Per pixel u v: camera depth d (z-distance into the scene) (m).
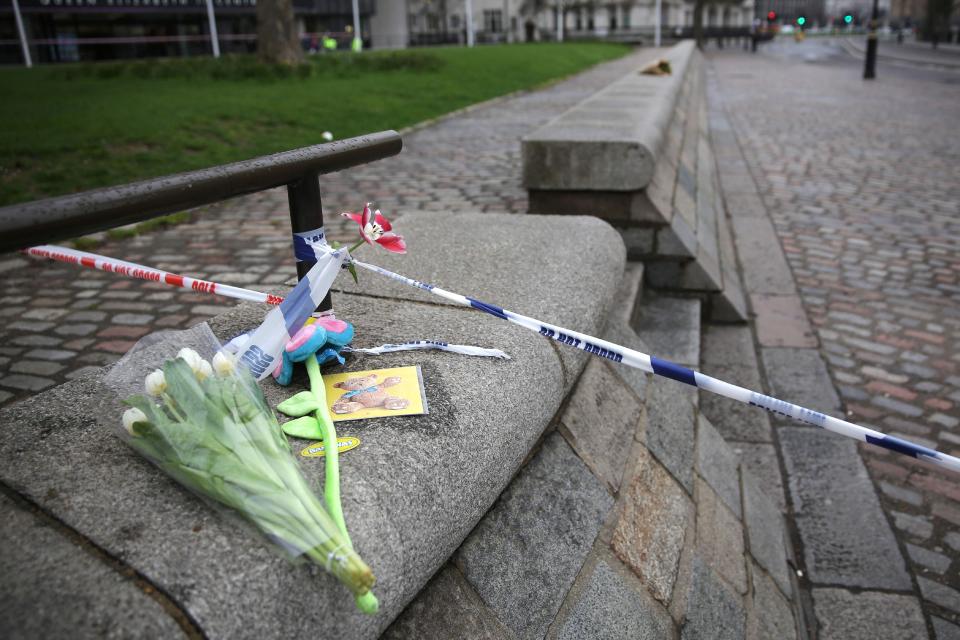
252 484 1.36
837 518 3.51
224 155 9.38
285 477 1.40
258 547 1.32
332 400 1.91
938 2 61.06
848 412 4.45
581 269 3.12
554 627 1.91
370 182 8.64
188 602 1.20
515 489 2.15
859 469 3.88
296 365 2.05
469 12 43.78
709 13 73.69
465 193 7.92
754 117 17.09
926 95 21.39
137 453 1.58
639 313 5.12
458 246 3.39
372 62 20.52
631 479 2.60
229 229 6.46
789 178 10.54
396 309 2.62
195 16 41.72
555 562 2.05
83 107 12.30
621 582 2.18
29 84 17.45
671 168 6.66
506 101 17.47
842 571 3.18
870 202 9.10
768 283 6.47
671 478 2.84
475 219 3.92
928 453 1.58
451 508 1.69
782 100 20.53
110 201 1.38
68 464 1.55
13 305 4.57
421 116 13.73
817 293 6.25
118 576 1.24
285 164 1.82
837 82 26.17
